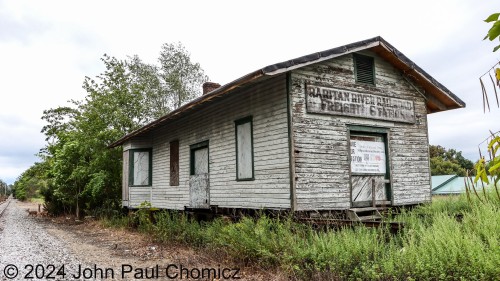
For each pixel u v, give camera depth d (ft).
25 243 45.11
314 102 34.53
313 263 23.36
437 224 24.09
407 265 19.30
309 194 33.06
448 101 44.91
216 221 36.96
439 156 135.95
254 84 37.60
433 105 45.80
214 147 43.93
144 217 52.42
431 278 18.10
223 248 30.66
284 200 33.09
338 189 34.91
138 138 61.46
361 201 36.63
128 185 60.95
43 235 54.08
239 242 28.94
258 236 27.84
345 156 35.88
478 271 17.01
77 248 40.96
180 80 116.98
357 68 38.52
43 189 102.06
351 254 22.11
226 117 41.96
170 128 55.31
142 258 34.24
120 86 84.64
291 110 33.09
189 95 116.88
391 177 38.99
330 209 34.06
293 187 32.22
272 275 24.31
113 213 69.72
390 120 39.75
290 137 32.83
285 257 24.58
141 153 61.36
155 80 112.27
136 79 110.22
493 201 28.81
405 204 39.63
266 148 35.55
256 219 35.12
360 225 27.07
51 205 96.12
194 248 36.14
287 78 33.53
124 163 64.13
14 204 204.95
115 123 79.30
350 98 36.99
